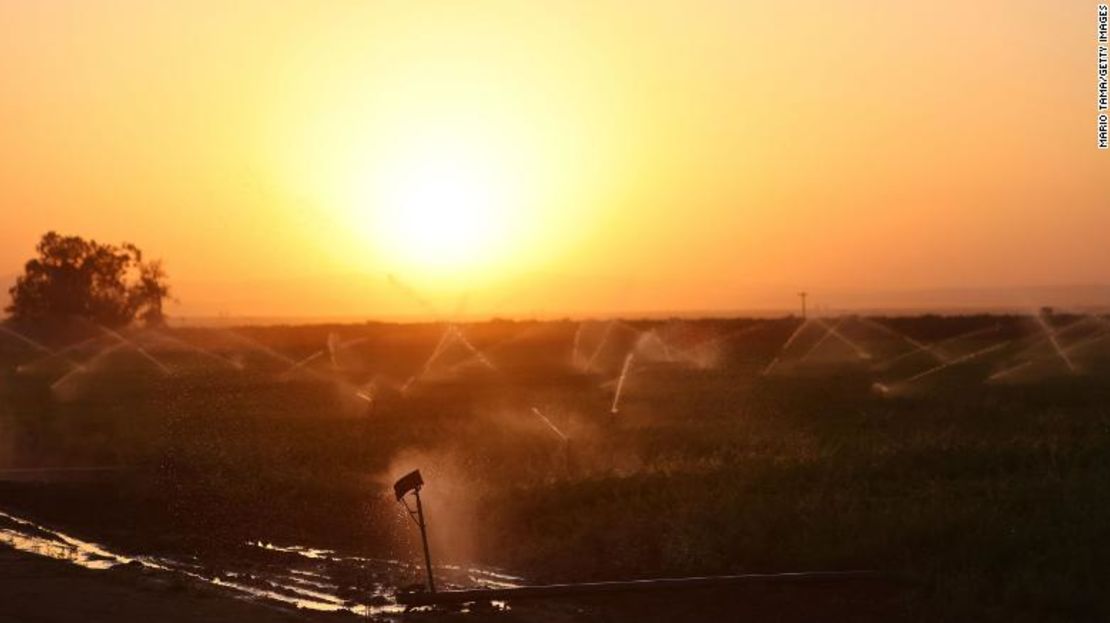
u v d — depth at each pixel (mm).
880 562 17906
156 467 30266
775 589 17109
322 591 17703
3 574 18516
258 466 30109
